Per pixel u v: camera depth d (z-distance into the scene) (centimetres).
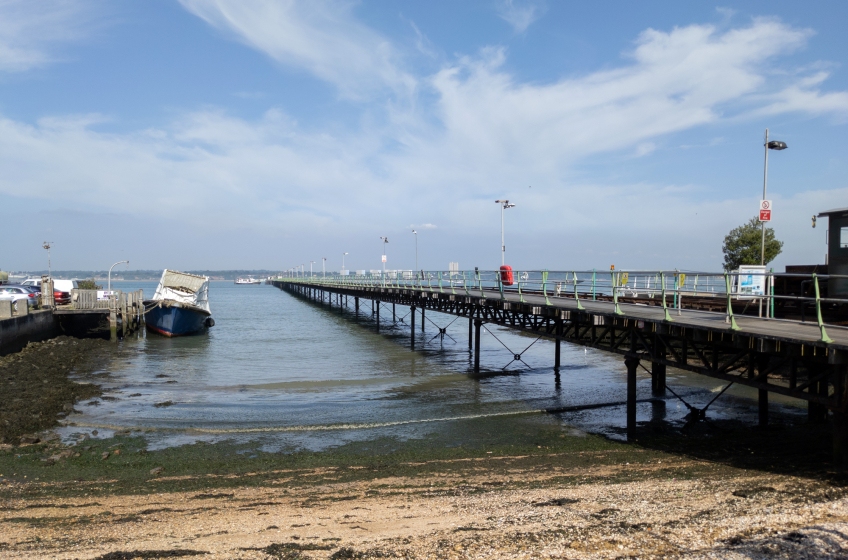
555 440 1409
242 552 717
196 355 3077
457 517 838
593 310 1484
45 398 1781
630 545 676
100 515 902
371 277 5009
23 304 2833
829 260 1538
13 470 1172
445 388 2133
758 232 3169
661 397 1853
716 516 759
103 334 4022
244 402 1892
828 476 921
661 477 1029
